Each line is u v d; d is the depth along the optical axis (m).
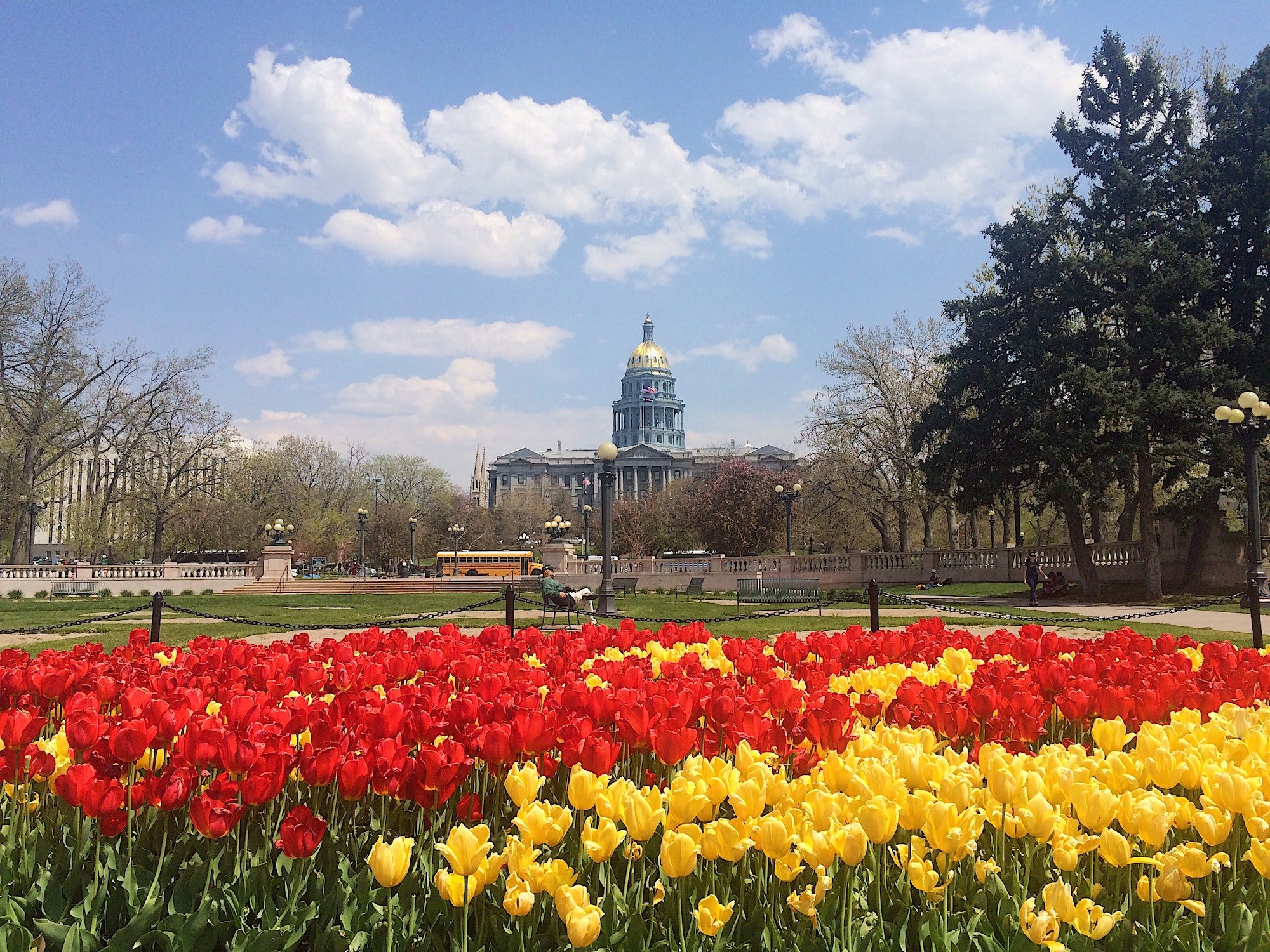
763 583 30.59
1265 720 4.53
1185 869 2.94
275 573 52.28
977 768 3.65
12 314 50.78
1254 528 15.44
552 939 3.07
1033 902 2.82
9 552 72.94
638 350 185.50
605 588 23.02
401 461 106.75
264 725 4.16
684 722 4.43
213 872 3.44
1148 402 31.28
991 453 35.69
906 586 45.81
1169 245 32.66
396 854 2.84
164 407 59.59
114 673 5.64
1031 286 34.84
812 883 3.27
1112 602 33.56
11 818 3.75
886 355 51.31
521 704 4.46
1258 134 33.00
